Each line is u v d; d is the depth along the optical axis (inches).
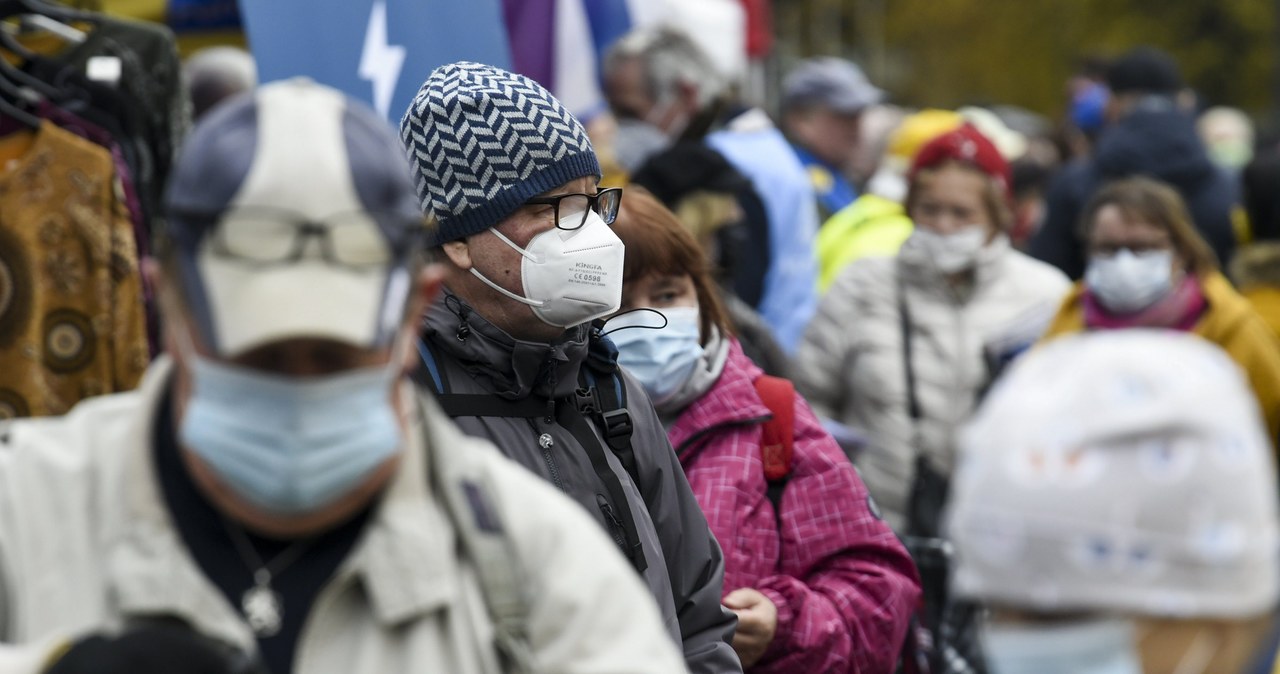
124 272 403.9
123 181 411.5
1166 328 611.8
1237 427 177.8
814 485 384.5
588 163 330.3
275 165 192.2
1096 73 1359.5
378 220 195.2
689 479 380.2
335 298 191.0
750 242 689.6
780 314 701.9
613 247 325.7
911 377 593.6
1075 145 1327.5
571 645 205.8
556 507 213.3
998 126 1143.0
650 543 311.6
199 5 713.6
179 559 198.4
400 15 452.8
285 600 200.8
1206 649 177.3
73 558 200.8
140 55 443.5
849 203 951.0
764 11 1325.0
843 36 4188.0
